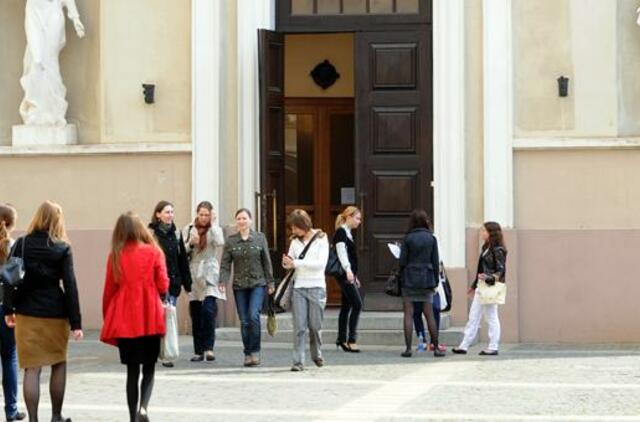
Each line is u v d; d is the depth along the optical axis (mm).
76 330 15047
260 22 25203
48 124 25500
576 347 23453
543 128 24375
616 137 24156
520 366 20484
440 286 22703
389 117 25484
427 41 25406
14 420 15906
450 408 16203
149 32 25281
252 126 25094
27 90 25547
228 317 24797
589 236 24156
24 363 14953
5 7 26172
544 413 15750
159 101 25250
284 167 25828
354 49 25625
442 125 24578
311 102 29406
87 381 18812
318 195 29312
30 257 14977
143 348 15078
